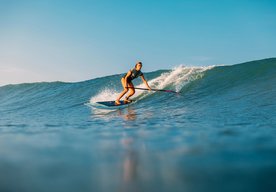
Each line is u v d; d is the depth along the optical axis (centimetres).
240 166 241
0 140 397
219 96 962
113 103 1072
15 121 773
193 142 354
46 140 390
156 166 246
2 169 241
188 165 248
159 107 936
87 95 1587
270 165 242
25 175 223
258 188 189
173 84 1240
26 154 298
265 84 994
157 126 531
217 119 595
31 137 423
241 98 864
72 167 244
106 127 547
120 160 269
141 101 1095
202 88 1127
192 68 1365
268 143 335
